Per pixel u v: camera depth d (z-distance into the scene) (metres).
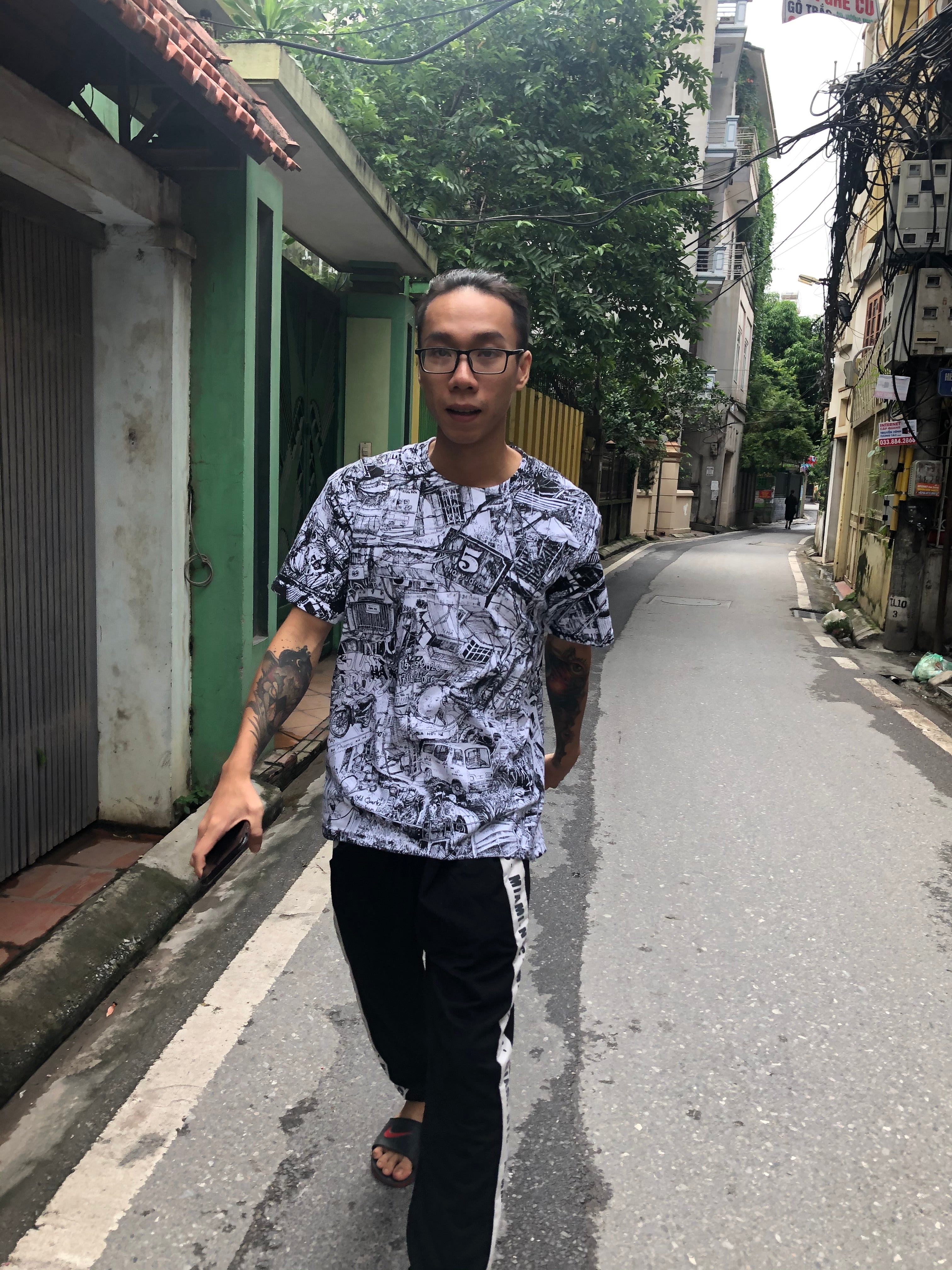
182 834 3.82
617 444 22.11
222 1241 1.97
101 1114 2.35
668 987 3.04
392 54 9.75
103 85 3.70
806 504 63.94
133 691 4.01
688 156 11.73
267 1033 2.71
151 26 2.79
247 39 4.46
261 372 4.44
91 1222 2.01
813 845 4.26
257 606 4.54
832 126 8.46
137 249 3.80
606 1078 2.56
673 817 4.57
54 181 3.25
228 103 3.40
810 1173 2.22
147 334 3.86
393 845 1.63
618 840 4.27
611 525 22.62
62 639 3.74
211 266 4.03
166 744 4.02
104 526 3.96
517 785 1.68
